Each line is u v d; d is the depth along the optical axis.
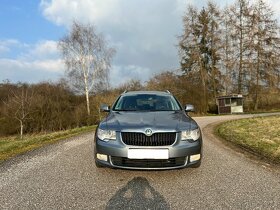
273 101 43.19
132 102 6.49
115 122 5.14
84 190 4.44
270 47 39.72
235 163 6.30
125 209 3.74
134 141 4.80
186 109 6.67
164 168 4.79
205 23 40.91
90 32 38.75
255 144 8.80
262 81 40.34
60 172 5.43
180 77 41.28
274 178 5.18
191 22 40.91
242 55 41.19
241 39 41.16
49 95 31.70
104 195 4.23
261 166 6.05
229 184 4.81
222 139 10.20
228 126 14.95
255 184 4.82
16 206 3.81
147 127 4.83
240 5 41.28
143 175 5.24
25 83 34.50
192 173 5.43
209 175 5.32
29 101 26.34
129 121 5.12
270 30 39.78
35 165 5.98
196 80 41.16
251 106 42.66
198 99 39.84
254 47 40.22
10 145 8.78
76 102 34.59
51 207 3.79
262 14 40.31
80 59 38.38
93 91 38.03
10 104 26.86
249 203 4.00
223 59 41.72
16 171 5.50
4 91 32.72
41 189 4.48
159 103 6.45
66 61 38.03
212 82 42.22
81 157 6.75
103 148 4.89
